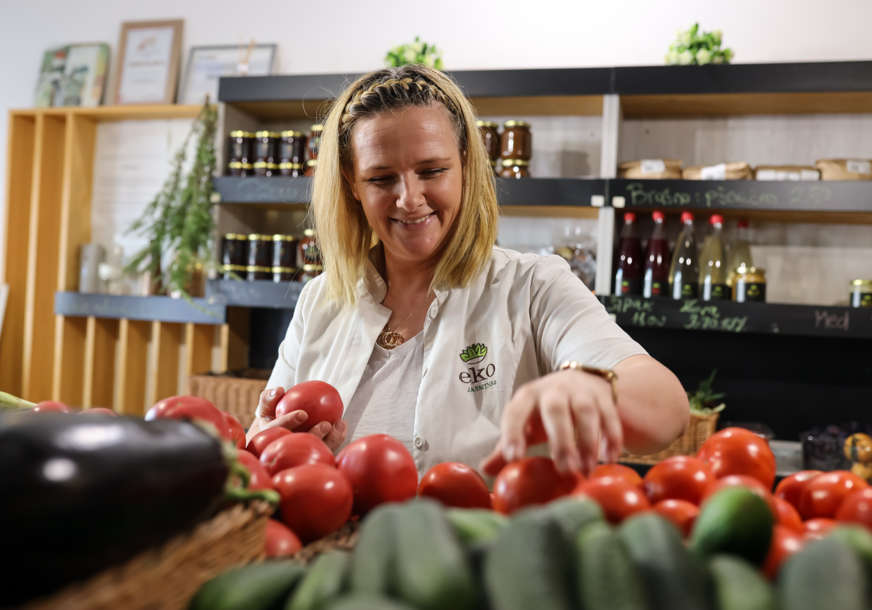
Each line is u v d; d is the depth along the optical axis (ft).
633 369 2.92
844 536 1.23
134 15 10.80
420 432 4.01
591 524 1.33
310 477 2.11
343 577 1.33
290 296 8.98
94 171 10.84
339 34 10.14
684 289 8.23
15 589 1.19
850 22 8.75
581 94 8.35
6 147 11.20
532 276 4.18
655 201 8.11
